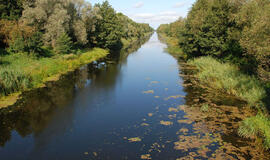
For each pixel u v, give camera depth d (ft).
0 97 55.31
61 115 47.70
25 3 112.47
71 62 103.35
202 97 58.75
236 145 34.32
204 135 37.83
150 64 116.57
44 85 70.18
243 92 57.06
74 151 33.60
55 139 37.35
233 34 81.25
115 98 59.93
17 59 81.35
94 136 38.52
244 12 73.56
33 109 50.52
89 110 50.93
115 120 45.44
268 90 51.85
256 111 47.50
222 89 64.34
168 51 180.14
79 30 129.39
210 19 96.37
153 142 36.09
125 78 84.02
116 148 34.40
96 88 69.51
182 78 82.43
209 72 77.15
